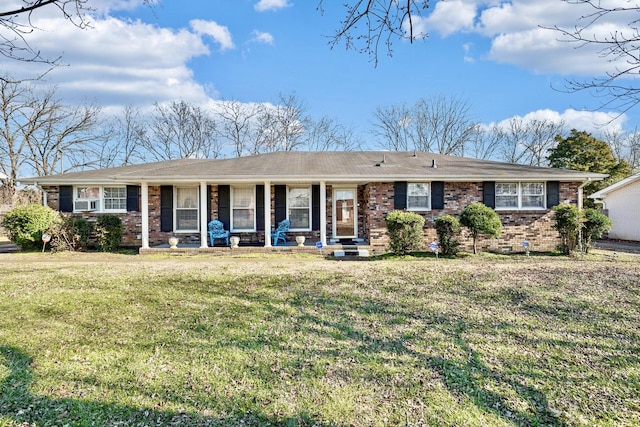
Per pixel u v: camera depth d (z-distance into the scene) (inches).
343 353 169.2
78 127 1130.7
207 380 143.2
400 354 168.1
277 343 180.7
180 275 333.7
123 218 586.2
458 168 560.7
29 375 146.5
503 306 239.8
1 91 1007.0
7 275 330.6
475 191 543.2
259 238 586.9
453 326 203.8
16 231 519.5
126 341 182.5
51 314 222.2
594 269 362.3
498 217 496.4
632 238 727.7
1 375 146.5
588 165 951.0
